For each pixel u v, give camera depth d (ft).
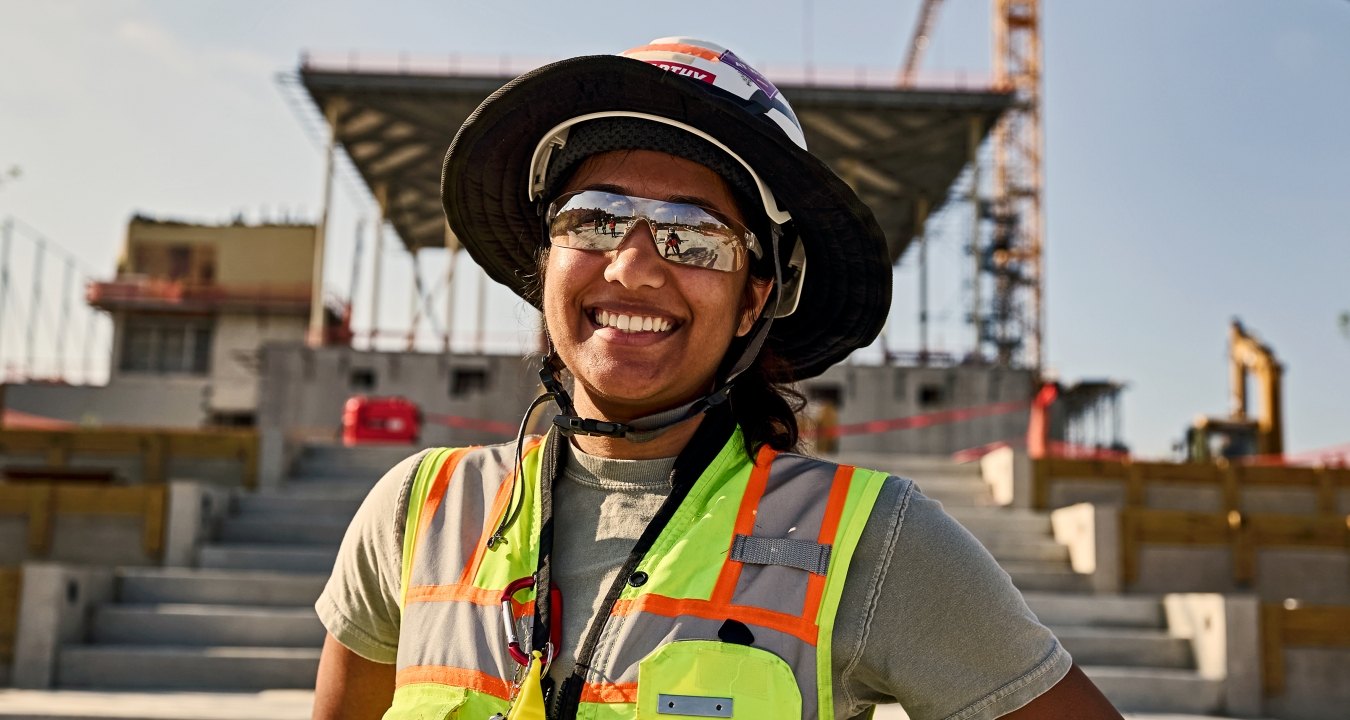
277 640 24.84
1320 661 23.72
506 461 6.13
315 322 80.89
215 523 30.76
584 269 5.66
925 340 88.28
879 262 6.23
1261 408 68.28
